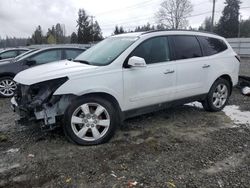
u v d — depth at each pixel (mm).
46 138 4648
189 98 5605
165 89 5117
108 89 4438
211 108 6164
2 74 8344
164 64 5074
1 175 3543
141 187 3236
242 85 8516
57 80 4172
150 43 5004
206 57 5809
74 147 4301
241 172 3572
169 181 3350
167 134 4852
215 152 4129
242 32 69250
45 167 3701
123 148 4250
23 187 3291
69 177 3459
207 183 3322
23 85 4348
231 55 6379
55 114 4227
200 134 4863
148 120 5617
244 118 5828
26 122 4336
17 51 15422
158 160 3867
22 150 4223
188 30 5727
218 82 6113
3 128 5254
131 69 4660
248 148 4293
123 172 3555
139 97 4809
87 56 5246
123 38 5246
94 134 4383
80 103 4273
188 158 3930
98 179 3410
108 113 4453
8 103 7645
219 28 70188
